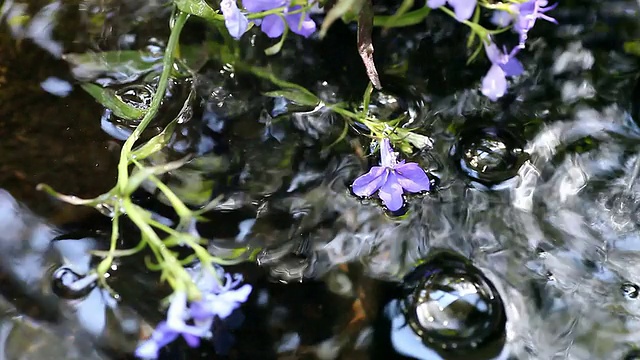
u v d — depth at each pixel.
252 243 0.34
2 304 0.33
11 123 0.35
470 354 0.33
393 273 0.34
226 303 0.32
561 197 0.35
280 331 0.33
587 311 0.34
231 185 0.35
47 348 0.33
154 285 0.34
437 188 0.35
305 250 0.34
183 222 0.34
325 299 0.34
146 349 0.33
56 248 0.34
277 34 0.35
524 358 0.33
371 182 0.34
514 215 0.35
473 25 0.34
